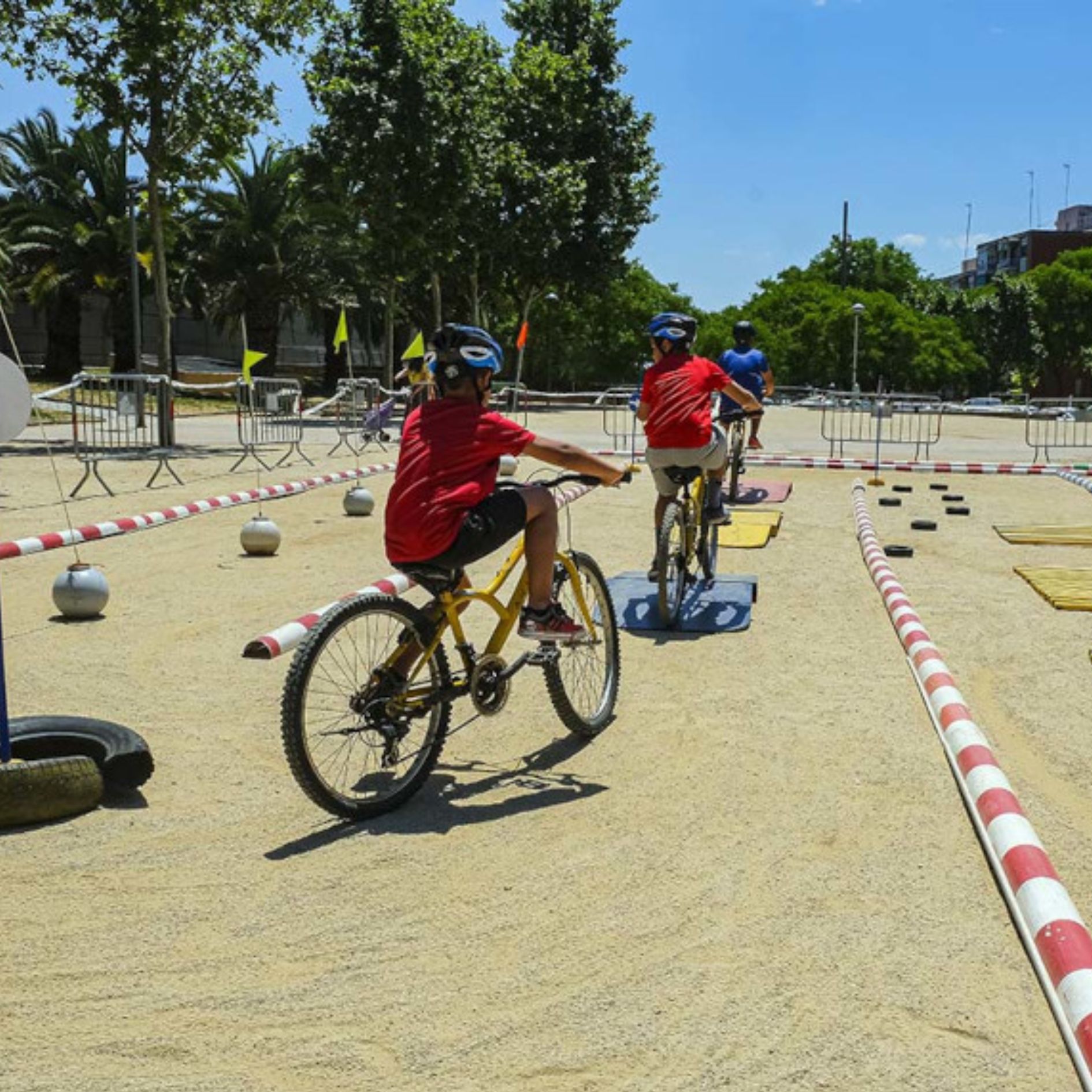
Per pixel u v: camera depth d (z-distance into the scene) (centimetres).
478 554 473
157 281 2197
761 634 758
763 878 405
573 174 4056
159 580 916
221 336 5891
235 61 2139
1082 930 342
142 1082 289
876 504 1473
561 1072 294
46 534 1077
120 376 1481
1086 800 480
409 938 362
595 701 573
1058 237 11812
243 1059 299
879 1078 292
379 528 1204
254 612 805
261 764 516
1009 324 8388
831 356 7538
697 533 852
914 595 887
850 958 351
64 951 353
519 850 428
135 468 1800
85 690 620
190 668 664
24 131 4225
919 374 7450
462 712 596
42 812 448
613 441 2433
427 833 444
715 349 7944
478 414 480
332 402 2125
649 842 435
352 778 481
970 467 1980
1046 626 785
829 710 598
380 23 3111
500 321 6325
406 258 3322
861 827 450
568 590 574
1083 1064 291
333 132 3183
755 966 346
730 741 551
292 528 1200
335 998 328
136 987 333
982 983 337
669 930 367
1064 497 1609
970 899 390
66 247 4153
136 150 2150
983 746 504
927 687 611
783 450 2564
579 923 372
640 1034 310
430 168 3180
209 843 434
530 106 4012
